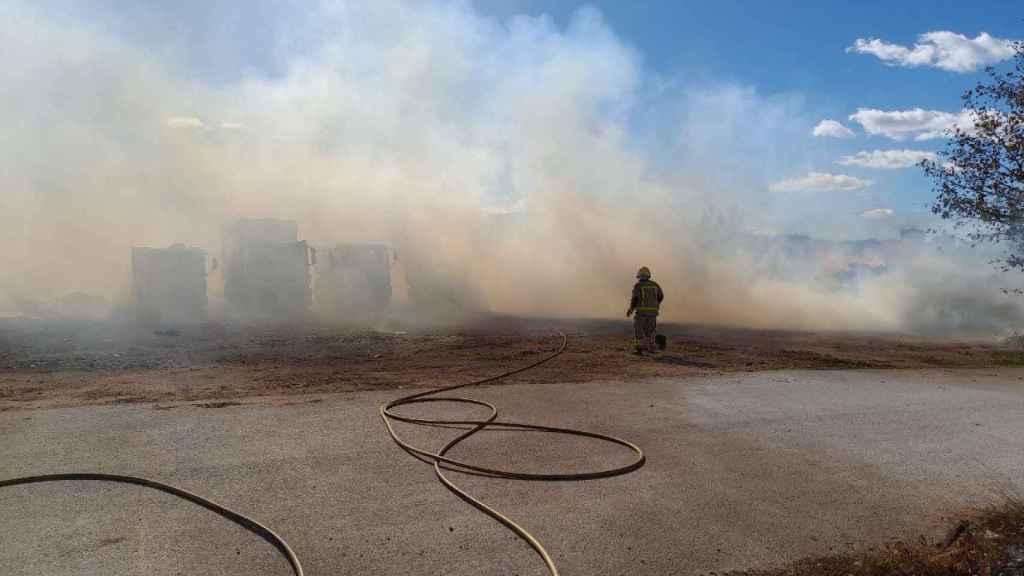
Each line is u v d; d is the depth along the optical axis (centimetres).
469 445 765
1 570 475
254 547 519
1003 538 559
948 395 1077
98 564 487
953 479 693
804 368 1344
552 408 939
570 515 586
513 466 698
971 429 872
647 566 505
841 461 739
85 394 1003
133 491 617
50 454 706
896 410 965
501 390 1054
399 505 596
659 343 1513
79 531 537
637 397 1016
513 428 838
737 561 518
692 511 600
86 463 681
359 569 489
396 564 497
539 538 541
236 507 584
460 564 500
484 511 589
